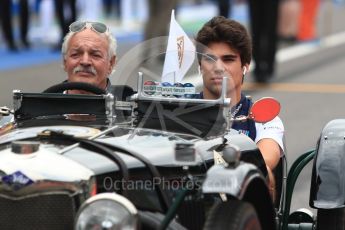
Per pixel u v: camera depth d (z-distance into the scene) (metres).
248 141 16.70
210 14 80.25
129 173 14.38
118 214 12.97
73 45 17.88
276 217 16.97
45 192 13.89
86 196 13.95
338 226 17.27
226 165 13.83
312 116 39.78
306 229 18.38
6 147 14.86
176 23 16.75
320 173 17.45
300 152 32.28
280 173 18.34
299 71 55.69
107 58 18.08
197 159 14.95
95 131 15.34
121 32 70.06
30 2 65.06
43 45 64.69
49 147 14.60
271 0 49.78
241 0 92.19
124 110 16.56
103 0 69.00
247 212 13.70
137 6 72.31
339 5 112.44
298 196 26.36
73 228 13.89
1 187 13.91
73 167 14.02
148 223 14.07
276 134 18.17
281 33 71.88
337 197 17.16
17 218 13.94
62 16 57.97
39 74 51.41
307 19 73.88
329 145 17.83
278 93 46.53
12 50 61.47
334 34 80.00
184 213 14.94
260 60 50.22
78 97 16.39
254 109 16.42
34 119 16.39
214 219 13.48
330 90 47.97
